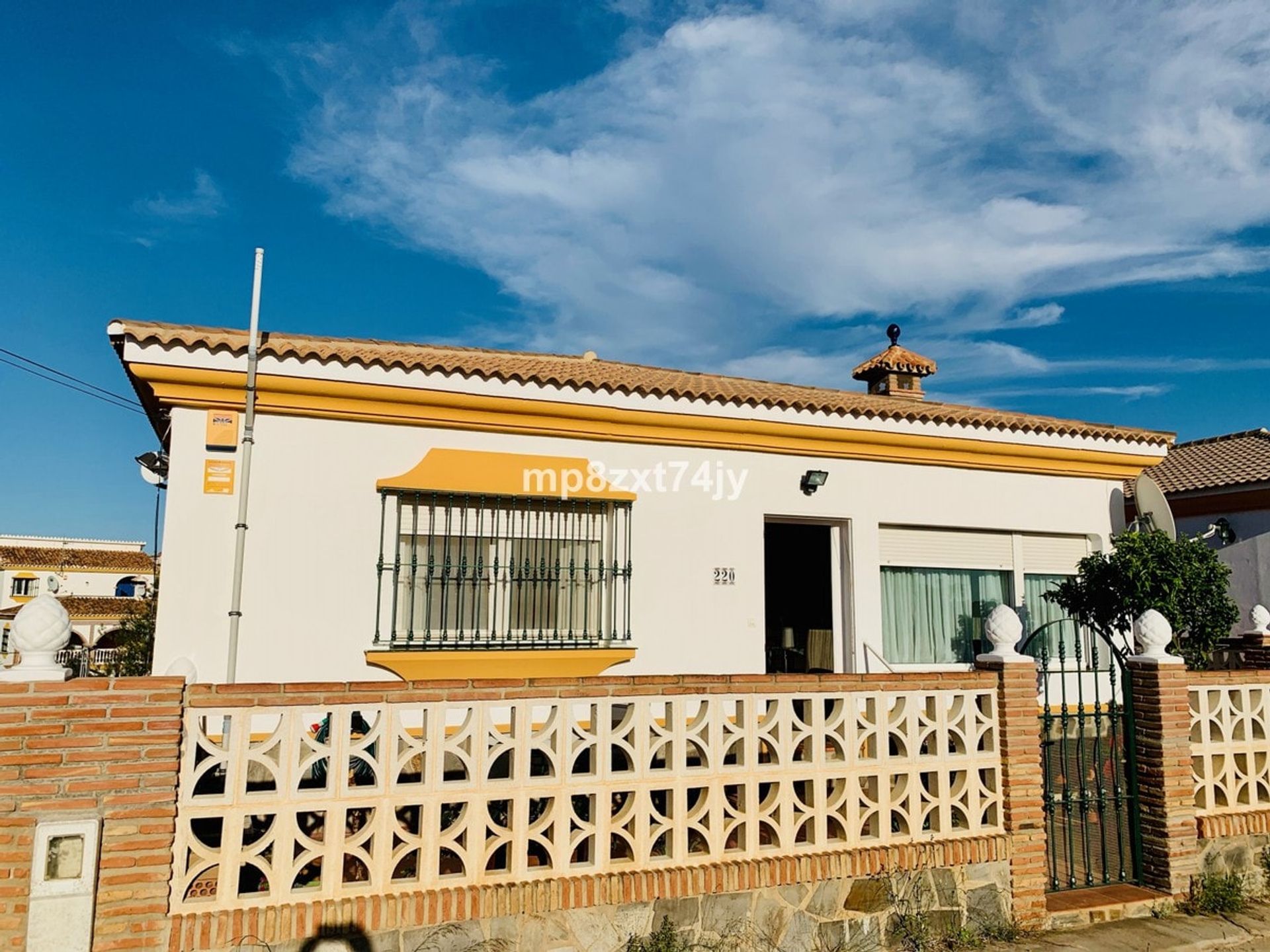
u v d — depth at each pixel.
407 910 4.43
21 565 48.75
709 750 5.25
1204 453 16.19
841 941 5.34
